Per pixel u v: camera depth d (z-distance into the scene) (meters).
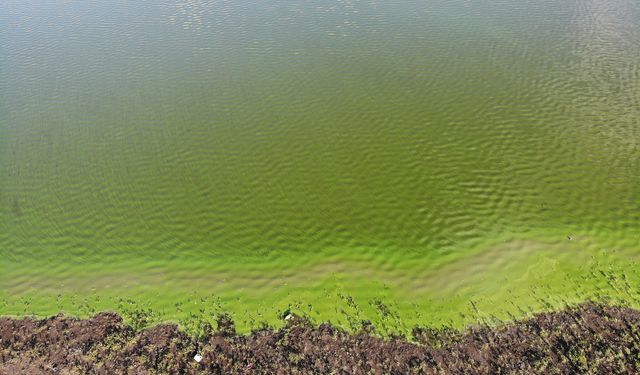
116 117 37.25
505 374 19.52
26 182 30.70
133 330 21.77
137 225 27.27
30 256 25.64
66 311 22.70
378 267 24.23
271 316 22.14
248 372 20.06
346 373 19.92
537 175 29.31
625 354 19.77
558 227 25.67
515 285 22.84
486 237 25.50
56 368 20.47
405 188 29.09
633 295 21.94
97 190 29.88
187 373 20.12
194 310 22.52
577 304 21.77
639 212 26.06
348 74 42.06
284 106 37.91
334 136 34.06
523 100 36.72
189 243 26.03
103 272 24.58
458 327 21.28
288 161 31.80
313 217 27.34
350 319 21.88
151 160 32.34
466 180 29.36
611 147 31.06
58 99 40.00
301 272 24.14
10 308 22.94
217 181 30.27
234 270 24.41
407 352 20.52
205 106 38.34
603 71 39.59
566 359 19.77
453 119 35.16
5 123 37.00
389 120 35.53
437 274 23.67
